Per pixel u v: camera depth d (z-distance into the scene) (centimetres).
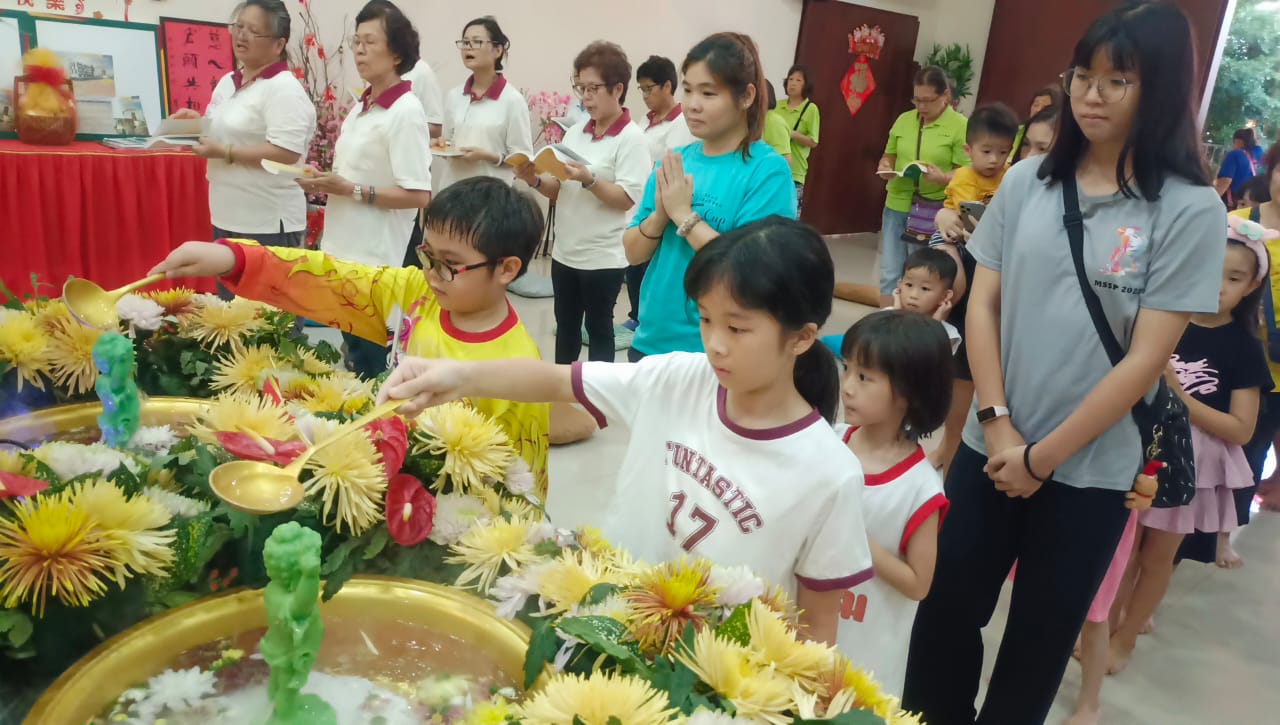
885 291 507
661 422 115
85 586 80
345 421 105
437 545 96
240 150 276
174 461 103
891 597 137
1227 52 623
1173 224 130
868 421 141
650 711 65
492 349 139
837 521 102
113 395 111
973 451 160
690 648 73
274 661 71
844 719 66
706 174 184
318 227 416
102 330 129
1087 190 140
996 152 310
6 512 82
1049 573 150
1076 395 142
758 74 178
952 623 163
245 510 84
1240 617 248
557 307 314
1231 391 211
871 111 791
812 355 111
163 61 374
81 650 82
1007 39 754
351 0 457
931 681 167
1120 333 138
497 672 83
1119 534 147
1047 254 142
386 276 152
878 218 848
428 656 84
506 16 519
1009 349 150
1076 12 712
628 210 298
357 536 94
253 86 281
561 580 84
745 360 96
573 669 76
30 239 309
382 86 254
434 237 132
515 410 133
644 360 120
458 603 89
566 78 561
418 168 255
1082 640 192
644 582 80
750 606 76
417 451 101
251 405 109
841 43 734
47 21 340
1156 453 147
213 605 87
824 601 105
